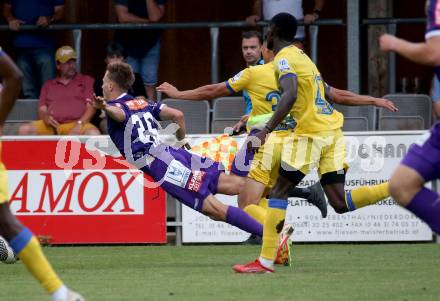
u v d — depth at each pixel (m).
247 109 30.19
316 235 32.41
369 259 27.69
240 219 26.08
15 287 22.30
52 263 27.70
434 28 18.50
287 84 23.39
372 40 43.00
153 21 38.34
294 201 32.44
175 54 45.56
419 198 18.67
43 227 32.78
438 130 18.50
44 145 32.69
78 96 36.69
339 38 44.72
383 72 43.06
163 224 32.66
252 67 28.50
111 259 28.69
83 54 44.56
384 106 27.11
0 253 26.78
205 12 45.44
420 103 36.41
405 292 20.83
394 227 32.25
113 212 32.69
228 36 45.16
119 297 20.48
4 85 17.81
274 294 20.64
